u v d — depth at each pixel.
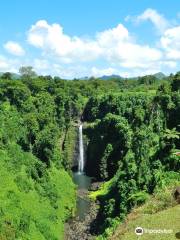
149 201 52.28
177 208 45.50
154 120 109.44
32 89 151.38
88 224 83.88
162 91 116.44
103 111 146.38
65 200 93.88
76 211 92.19
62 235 77.50
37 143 102.38
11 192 74.94
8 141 95.19
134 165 84.62
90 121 150.88
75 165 137.62
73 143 140.38
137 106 129.25
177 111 106.12
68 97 152.00
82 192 107.56
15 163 87.50
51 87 157.50
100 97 150.50
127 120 130.75
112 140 127.69
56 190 92.81
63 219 84.56
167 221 42.28
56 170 106.88
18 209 71.62
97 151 132.50
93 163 133.12
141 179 77.12
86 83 197.25
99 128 134.25
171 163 75.62
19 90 122.38
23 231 67.25
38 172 91.88
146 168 79.38
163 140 84.94
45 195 86.75
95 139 134.88
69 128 143.75
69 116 150.88
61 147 138.75
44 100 135.00
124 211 68.38
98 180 121.31
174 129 87.44
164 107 108.31
